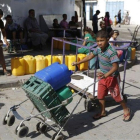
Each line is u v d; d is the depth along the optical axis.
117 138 4.23
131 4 31.50
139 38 16.00
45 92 3.71
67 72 4.07
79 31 12.45
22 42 10.19
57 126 4.12
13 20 10.93
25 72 7.18
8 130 4.41
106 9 34.12
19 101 5.63
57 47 11.32
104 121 4.80
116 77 4.54
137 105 5.59
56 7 12.73
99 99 4.79
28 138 4.16
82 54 7.93
